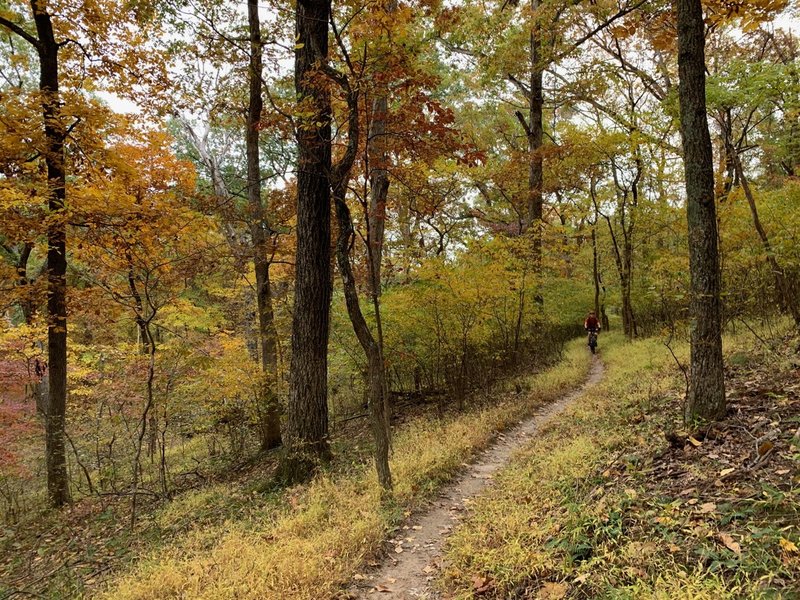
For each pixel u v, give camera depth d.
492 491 5.42
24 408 10.72
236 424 11.02
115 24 9.16
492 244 11.45
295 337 7.68
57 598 4.96
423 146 6.29
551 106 18.92
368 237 6.75
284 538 4.85
